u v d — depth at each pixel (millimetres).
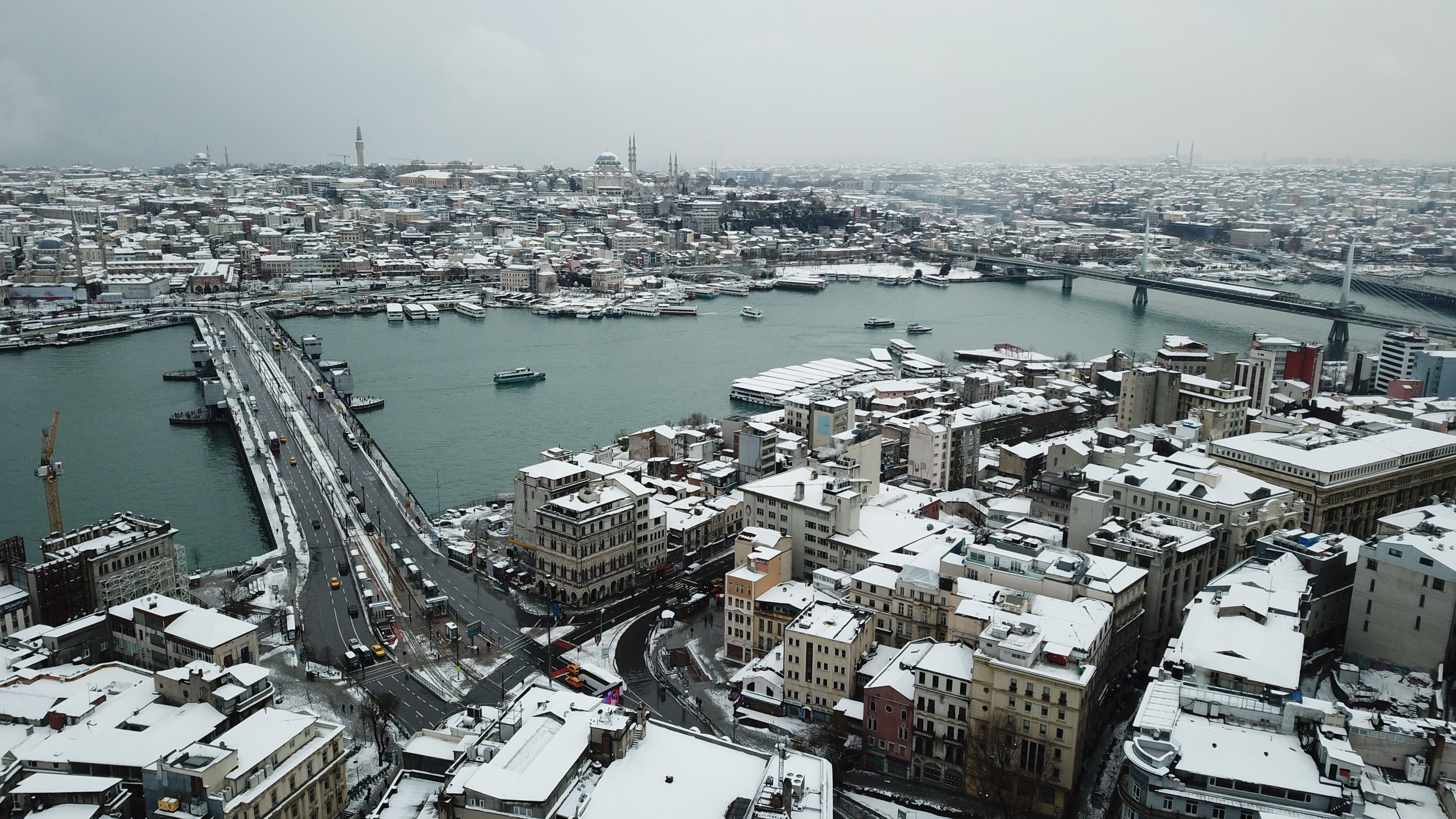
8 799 189250
